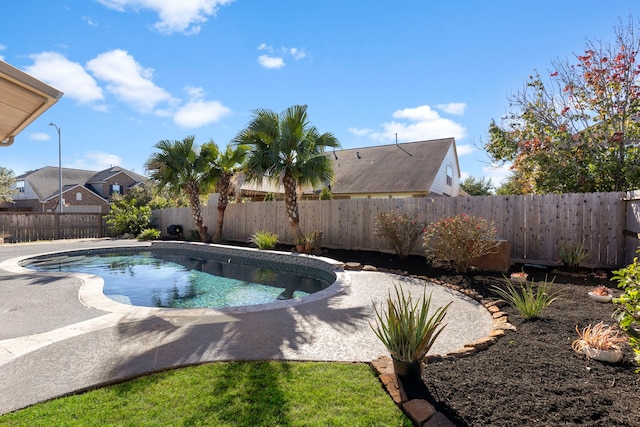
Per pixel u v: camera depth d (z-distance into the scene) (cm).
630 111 856
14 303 562
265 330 431
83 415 244
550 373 288
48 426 231
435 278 722
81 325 449
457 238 730
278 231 1348
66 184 3619
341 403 258
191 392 275
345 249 1135
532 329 399
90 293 628
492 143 1108
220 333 419
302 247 1098
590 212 747
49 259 1203
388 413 245
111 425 231
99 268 1051
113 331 425
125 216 1834
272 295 724
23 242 1595
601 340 318
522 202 823
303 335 413
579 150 903
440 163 1845
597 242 739
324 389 279
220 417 240
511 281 650
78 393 278
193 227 1708
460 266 745
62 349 367
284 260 1060
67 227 1795
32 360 339
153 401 262
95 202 3541
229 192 1606
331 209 1180
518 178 1321
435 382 279
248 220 1458
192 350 365
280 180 1148
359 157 2214
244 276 927
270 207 1374
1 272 838
